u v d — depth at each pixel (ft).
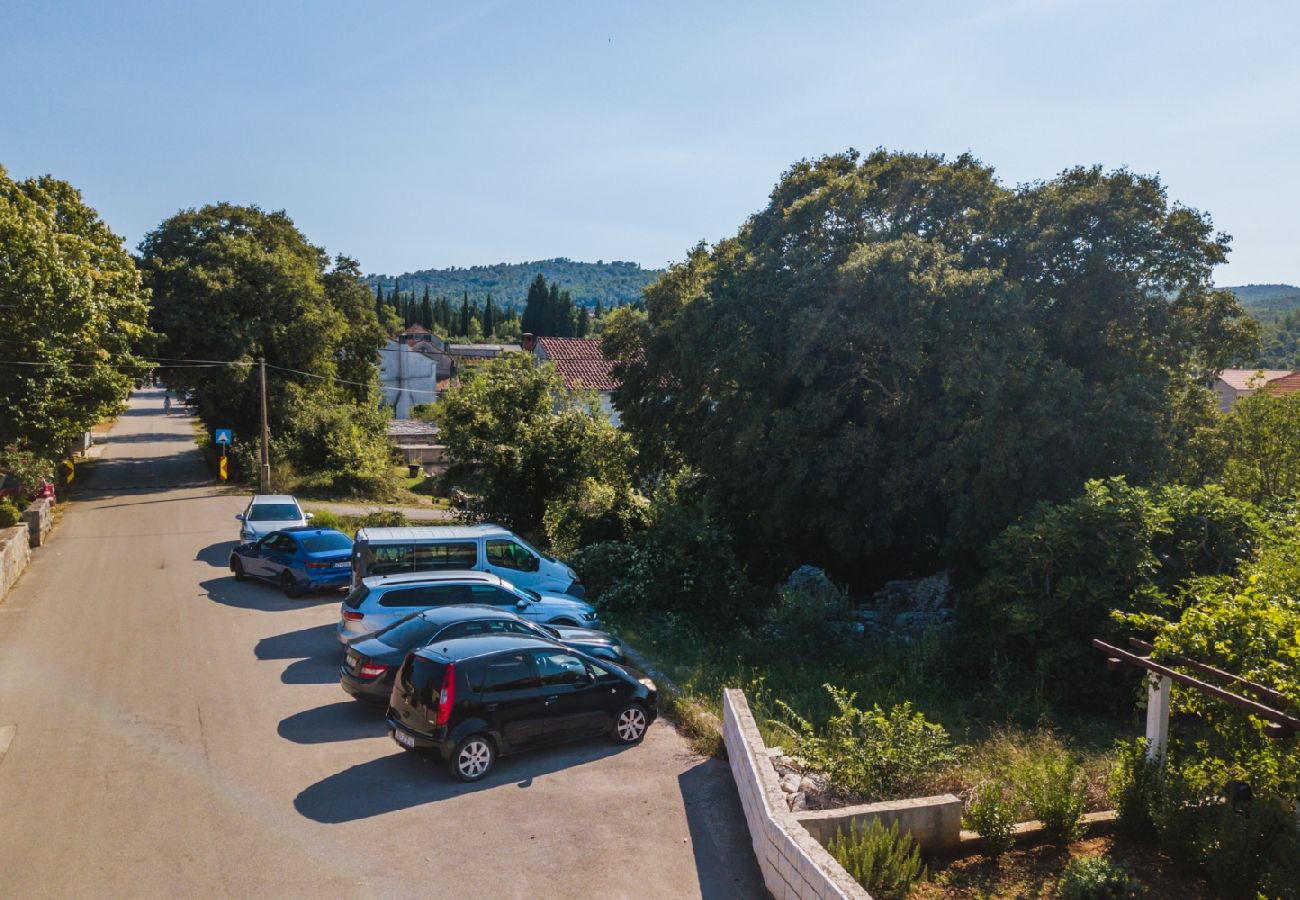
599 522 77.25
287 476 128.06
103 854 24.97
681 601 61.82
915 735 30.19
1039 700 41.39
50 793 28.99
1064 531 44.37
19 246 84.74
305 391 142.00
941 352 61.05
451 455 83.51
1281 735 21.03
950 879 23.89
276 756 32.76
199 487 122.52
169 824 26.94
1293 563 31.17
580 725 33.58
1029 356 59.52
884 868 22.35
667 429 91.20
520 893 23.45
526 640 33.81
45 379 86.02
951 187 69.67
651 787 30.68
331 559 61.05
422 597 44.57
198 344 129.18
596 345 179.83
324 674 43.45
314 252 166.20
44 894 22.74
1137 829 26.30
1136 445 58.54
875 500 67.36
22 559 67.97
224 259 132.26
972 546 60.34
